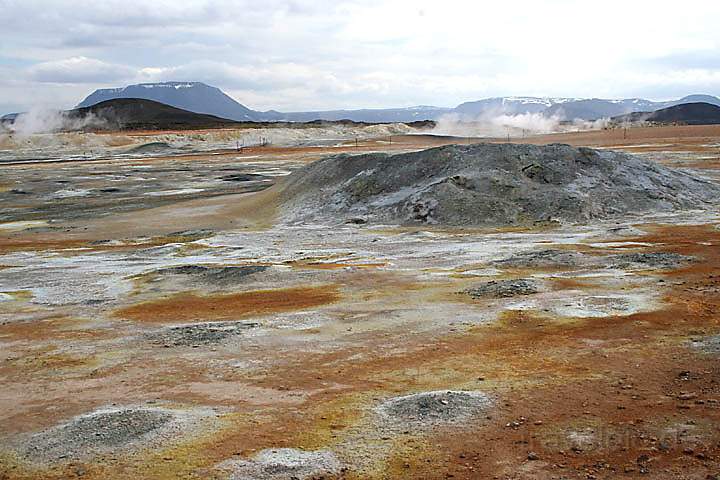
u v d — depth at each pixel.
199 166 80.50
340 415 11.41
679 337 14.91
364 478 9.15
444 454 9.77
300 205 43.06
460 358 14.34
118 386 13.49
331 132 141.00
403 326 17.06
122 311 20.14
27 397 13.10
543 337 15.53
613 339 15.09
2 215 45.84
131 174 72.06
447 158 42.50
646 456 9.32
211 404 12.22
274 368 14.20
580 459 9.39
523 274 22.70
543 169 40.19
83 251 32.31
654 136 102.44
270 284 22.83
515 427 10.56
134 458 10.02
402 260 26.48
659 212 36.88
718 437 9.72
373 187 42.44
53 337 17.45
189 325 17.97
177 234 36.28
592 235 30.62
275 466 9.53
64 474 9.64
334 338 16.25
